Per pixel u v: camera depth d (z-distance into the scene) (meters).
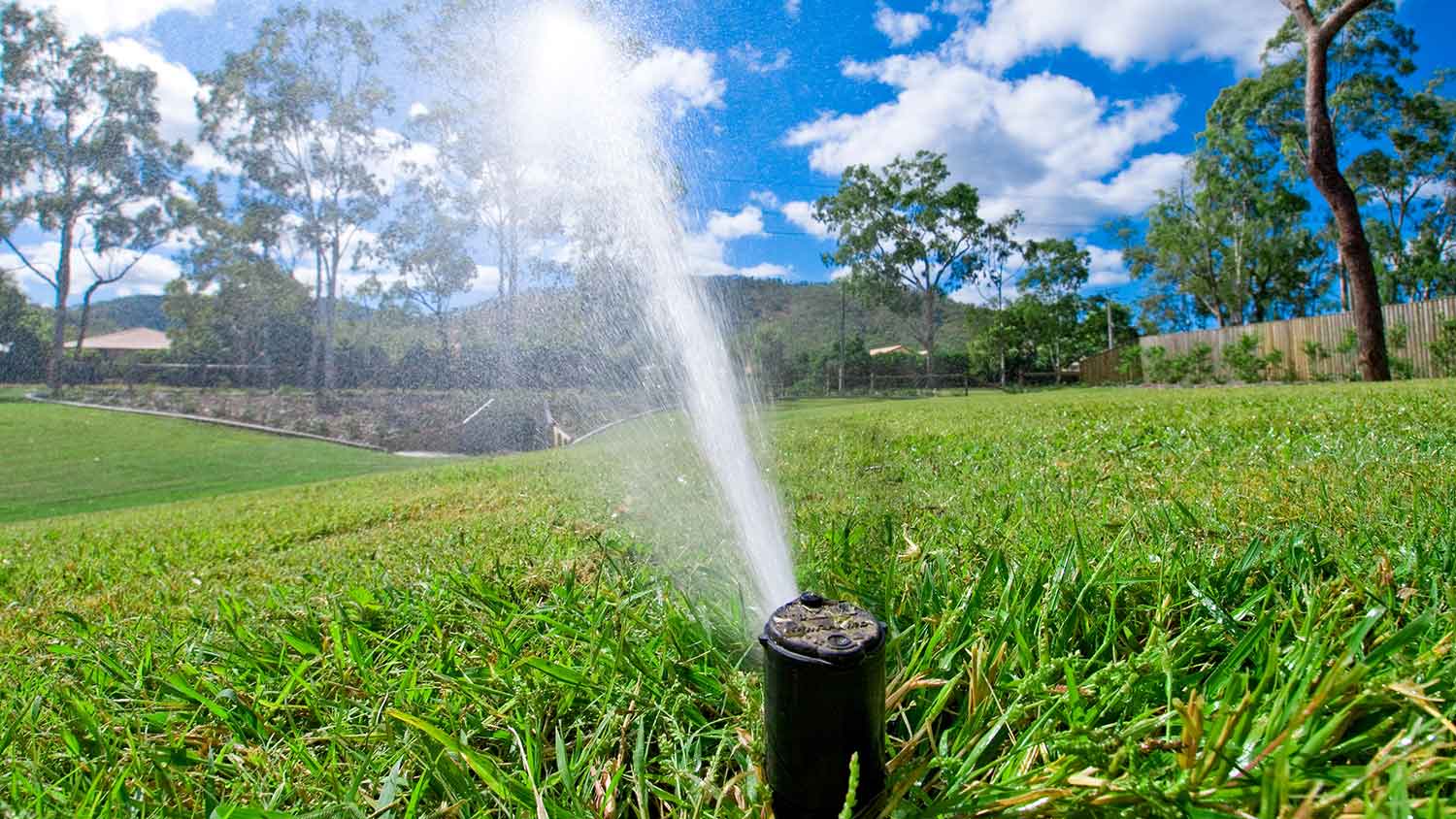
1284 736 0.88
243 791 1.09
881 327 46.12
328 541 3.67
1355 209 14.89
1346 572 1.42
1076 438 4.71
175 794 1.05
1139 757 0.94
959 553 1.83
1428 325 17.00
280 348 29.30
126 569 3.44
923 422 7.20
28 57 24.91
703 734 1.15
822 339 35.28
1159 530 1.89
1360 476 2.49
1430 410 4.76
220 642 1.74
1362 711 0.94
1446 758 0.85
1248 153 27.47
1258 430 4.42
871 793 0.88
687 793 1.01
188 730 1.30
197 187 27.20
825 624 0.92
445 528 3.46
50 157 26.34
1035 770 0.96
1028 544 1.82
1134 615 1.41
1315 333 19.42
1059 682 1.19
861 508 2.58
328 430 20.89
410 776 1.10
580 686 1.27
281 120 24.83
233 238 28.19
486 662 1.42
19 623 2.51
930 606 1.46
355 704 1.32
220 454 16.34
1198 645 1.23
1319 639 1.13
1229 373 22.12
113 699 1.51
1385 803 0.76
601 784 1.04
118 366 30.69
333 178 25.94
